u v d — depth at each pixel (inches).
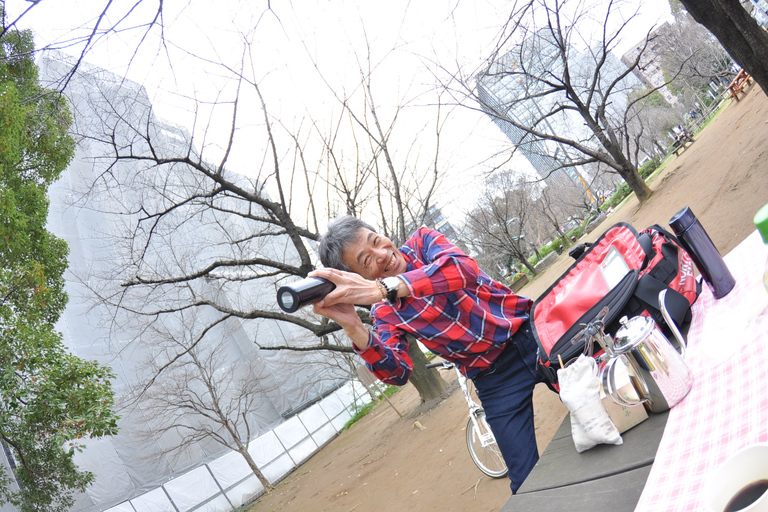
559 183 1432.1
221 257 466.9
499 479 177.0
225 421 703.7
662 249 59.3
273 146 395.9
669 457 36.3
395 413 603.2
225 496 677.9
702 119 1550.2
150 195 467.5
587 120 525.3
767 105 499.5
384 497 258.4
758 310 42.9
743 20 151.9
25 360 287.1
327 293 61.4
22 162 380.5
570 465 48.1
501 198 1079.6
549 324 61.4
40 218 404.5
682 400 43.2
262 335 1061.8
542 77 482.9
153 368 713.0
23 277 319.9
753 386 35.2
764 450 25.7
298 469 733.3
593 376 46.7
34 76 297.1
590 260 64.2
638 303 56.7
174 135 462.6
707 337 44.8
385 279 63.8
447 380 501.4
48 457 378.3
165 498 643.5
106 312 742.5
